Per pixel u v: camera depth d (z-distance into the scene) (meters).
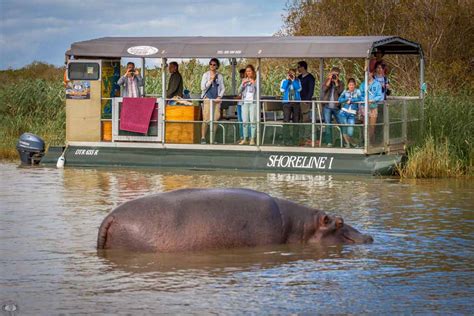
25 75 48.06
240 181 20.03
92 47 23.33
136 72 23.88
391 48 24.06
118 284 10.32
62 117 30.78
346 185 19.28
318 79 29.95
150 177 20.97
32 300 9.69
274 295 9.90
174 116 23.03
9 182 20.00
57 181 20.19
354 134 21.48
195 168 22.62
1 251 12.14
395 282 10.52
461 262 11.58
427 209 15.88
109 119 23.73
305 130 21.97
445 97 24.97
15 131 30.61
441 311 9.34
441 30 30.98
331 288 10.22
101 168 23.27
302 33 34.31
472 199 17.12
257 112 22.31
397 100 22.36
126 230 11.82
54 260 11.55
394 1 33.12
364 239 12.80
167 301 9.64
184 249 11.77
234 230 11.96
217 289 10.12
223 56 22.12
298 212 12.65
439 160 21.03
